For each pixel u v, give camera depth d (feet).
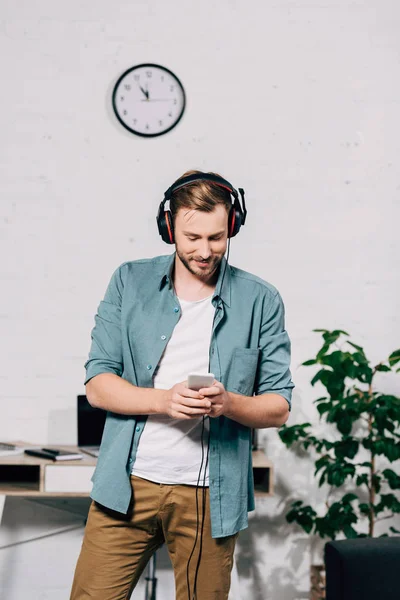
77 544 10.26
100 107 10.26
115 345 5.51
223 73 10.28
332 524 9.23
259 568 10.22
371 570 5.42
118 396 5.16
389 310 10.34
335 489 10.28
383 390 10.28
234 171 10.28
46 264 10.22
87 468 8.75
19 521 10.23
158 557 9.63
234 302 5.41
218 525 5.21
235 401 5.00
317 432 10.27
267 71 10.30
